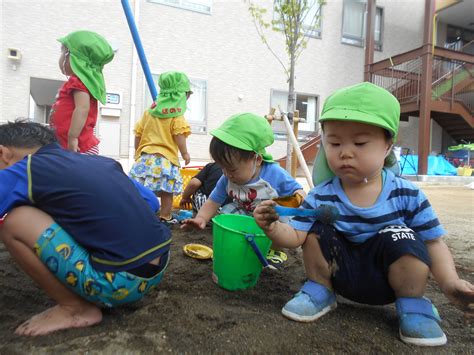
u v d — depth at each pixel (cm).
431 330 112
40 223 107
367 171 118
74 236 110
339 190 132
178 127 287
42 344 103
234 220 171
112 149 757
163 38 805
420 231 125
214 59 856
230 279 152
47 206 109
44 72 707
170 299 140
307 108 977
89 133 263
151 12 791
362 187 128
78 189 110
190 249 207
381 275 123
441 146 1203
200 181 280
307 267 134
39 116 1107
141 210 120
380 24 1065
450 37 1211
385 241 121
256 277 158
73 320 113
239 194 193
